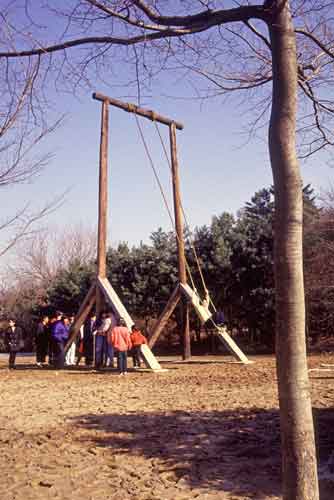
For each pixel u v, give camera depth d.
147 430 8.82
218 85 5.77
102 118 19.84
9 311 46.22
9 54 4.70
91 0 4.19
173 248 34.94
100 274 19.75
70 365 21.53
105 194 19.95
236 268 31.80
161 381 15.30
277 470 6.59
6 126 5.71
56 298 39.03
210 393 12.62
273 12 3.81
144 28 4.23
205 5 4.35
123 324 17.86
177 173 21.36
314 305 27.94
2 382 15.76
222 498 5.72
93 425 9.24
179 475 6.53
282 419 3.41
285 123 3.66
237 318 33.53
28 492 5.95
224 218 33.47
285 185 3.57
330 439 7.82
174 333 36.31
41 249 50.22
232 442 7.95
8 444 8.00
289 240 3.50
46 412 10.53
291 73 3.73
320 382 13.97
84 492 5.96
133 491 5.98
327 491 5.67
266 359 23.56
